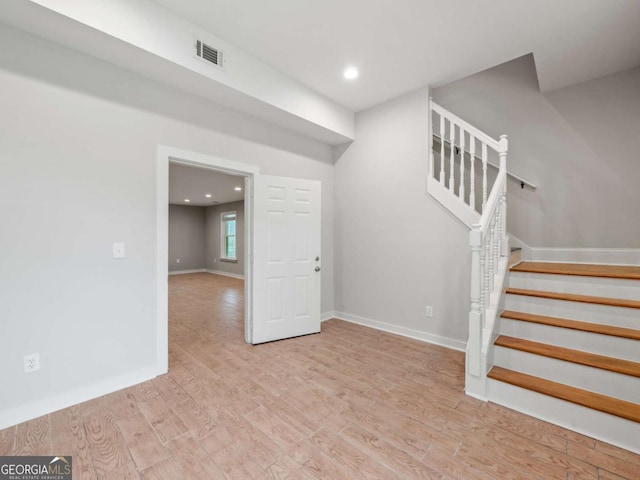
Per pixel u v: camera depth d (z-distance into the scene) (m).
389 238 3.62
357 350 3.05
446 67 2.88
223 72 2.50
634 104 2.82
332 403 2.08
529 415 1.93
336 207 4.21
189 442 1.69
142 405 2.05
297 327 3.46
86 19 1.81
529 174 3.35
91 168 2.13
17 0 1.61
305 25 2.32
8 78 1.82
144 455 1.59
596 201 3.01
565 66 2.78
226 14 2.20
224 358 2.85
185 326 3.90
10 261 1.83
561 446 1.65
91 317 2.14
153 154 2.45
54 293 1.98
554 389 1.88
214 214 10.11
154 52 2.10
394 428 1.81
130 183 2.32
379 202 3.71
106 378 2.20
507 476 1.45
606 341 1.94
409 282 3.44
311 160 3.87
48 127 1.96
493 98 3.54
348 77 3.07
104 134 2.20
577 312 2.20
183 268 10.15
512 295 2.49
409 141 3.41
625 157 2.87
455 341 3.10
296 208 3.48
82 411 1.98
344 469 1.50
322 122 3.46
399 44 2.54
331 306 4.25
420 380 2.41
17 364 1.85
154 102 2.46
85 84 2.11
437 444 1.67
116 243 2.25
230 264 9.38
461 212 3.02
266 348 3.11
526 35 2.39
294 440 1.71
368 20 2.25
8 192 1.82
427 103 3.26
